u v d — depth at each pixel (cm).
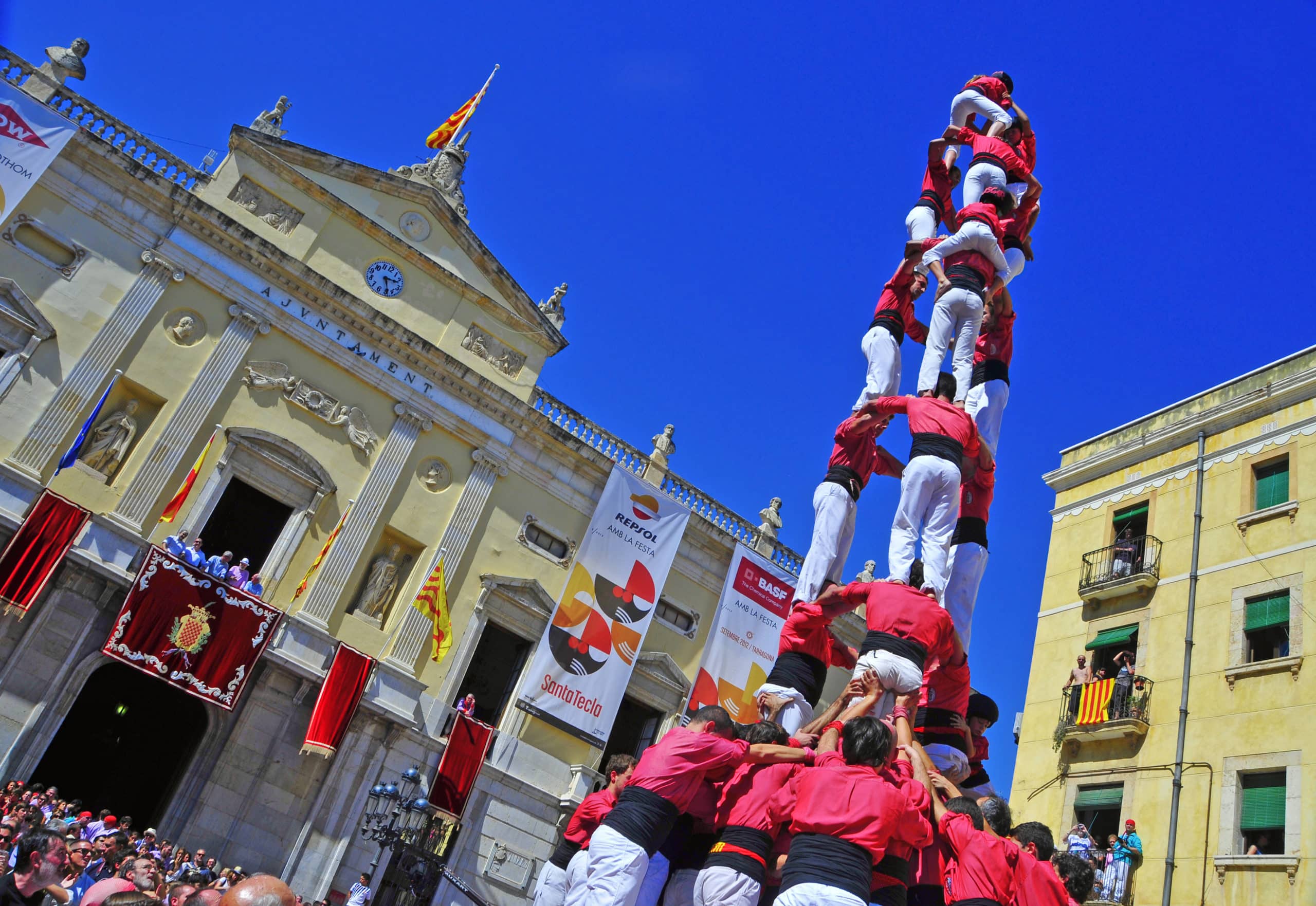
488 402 2981
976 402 1158
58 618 2264
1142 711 2267
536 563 2978
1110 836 2192
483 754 2684
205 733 2397
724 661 3084
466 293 3056
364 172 2939
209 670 2359
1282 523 2214
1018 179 1198
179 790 2336
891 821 582
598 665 2861
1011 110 1265
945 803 723
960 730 943
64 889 723
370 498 2752
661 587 3019
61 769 2381
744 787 686
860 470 1061
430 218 3055
